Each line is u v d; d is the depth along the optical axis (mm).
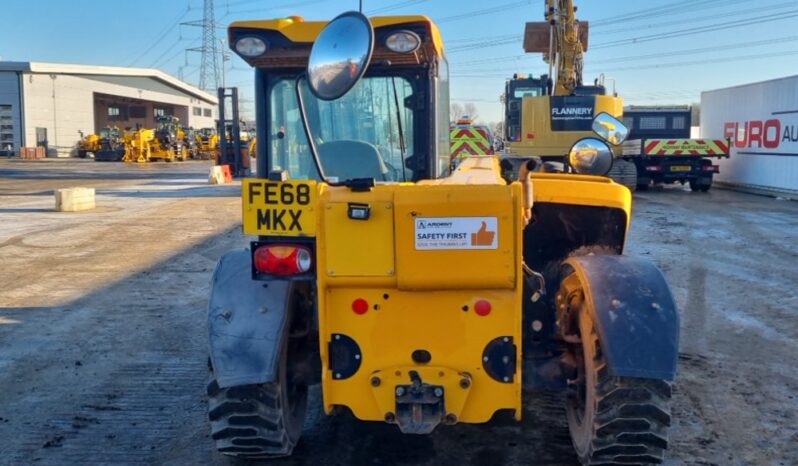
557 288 4219
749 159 20359
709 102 23516
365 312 3281
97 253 10602
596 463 3400
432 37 3623
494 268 3127
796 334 6508
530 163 3229
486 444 4262
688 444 4285
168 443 4367
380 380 3305
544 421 4559
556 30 18953
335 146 4141
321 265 3193
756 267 9430
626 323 3197
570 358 3621
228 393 3441
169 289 8320
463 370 3297
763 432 4465
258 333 3438
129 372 5605
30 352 6105
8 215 15039
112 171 33625
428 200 3088
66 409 4895
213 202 17766
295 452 4188
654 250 10602
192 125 74500
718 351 6035
